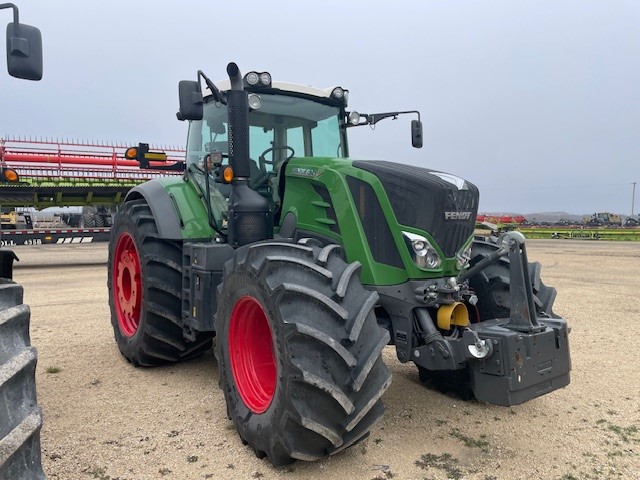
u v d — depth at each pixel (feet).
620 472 9.40
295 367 8.43
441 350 9.96
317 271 9.24
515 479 9.14
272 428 9.04
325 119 15.11
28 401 6.61
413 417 11.85
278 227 13.35
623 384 14.10
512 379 9.36
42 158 41.39
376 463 9.69
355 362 8.60
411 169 11.41
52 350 17.24
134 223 14.84
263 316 10.36
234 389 10.59
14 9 8.63
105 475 9.13
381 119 15.84
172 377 14.60
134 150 19.52
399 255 10.70
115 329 16.65
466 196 11.19
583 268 43.24
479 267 10.76
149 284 14.06
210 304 12.36
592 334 19.57
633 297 28.07
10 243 50.47
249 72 12.59
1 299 7.42
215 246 12.41
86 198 45.24
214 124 14.67
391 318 10.87
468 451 10.22
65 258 52.65
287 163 13.04
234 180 12.46
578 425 11.48
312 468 9.46
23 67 8.68
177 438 10.66
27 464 6.29
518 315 10.02
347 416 8.71
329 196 11.72
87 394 13.14
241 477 9.14
